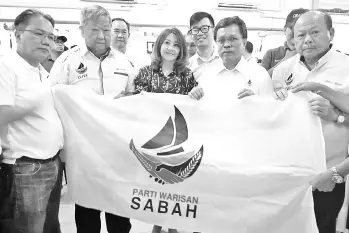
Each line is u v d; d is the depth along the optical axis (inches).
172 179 66.7
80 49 85.9
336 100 62.8
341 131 68.1
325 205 69.2
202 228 65.5
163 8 184.2
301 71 75.2
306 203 63.7
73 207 127.0
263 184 64.1
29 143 63.1
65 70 84.1
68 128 70.2
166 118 70.0
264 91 80.8
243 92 70.2
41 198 63.5
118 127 69.4
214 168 65.3
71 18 177.0
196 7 186.2
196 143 67.5
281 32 192.4
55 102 70.7
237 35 78.2
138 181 67.7
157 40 82.5
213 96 72.3
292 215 64.8
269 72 99.4
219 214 65.1
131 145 68.1
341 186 68.6
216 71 87.8
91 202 69.6
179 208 66.3
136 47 183.6
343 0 191.0
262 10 190.7
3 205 62.9
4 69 59.0
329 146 68.8
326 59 70.9
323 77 71.1
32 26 61.3
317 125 64.4
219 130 68.3
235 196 64.6
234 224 64.7
